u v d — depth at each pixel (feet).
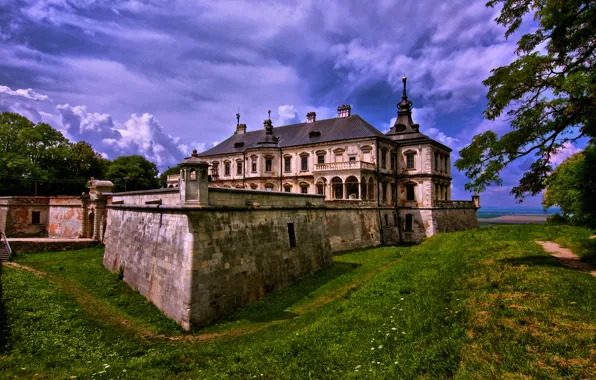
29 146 151.23
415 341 25.82
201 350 33.55
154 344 36.94
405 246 121.70
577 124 36.86
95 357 32.96
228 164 168.96
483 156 41.86
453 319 27.89
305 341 30.58
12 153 138.21
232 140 182.29
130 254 60.54
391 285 45.19
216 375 25.93
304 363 26.23
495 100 39.19
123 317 44.86
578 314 24.53
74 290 55.98
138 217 60.23
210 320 43.21
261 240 56.18
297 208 69.15
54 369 29.45
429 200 128.47
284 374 24.59
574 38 33.63
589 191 40.37
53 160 160.86
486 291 33.04
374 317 34.01
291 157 146.72
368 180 120.26
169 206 47.21
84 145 191.01
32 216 115.24
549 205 108.27
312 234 73.46
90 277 63.67
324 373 24.21
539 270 37.73
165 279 47.11
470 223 159.12
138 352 34.78
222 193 49.29
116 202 74.49
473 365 19.94
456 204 147.43
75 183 174.81
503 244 62.54
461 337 23.97
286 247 62.90
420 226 129.29
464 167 43.65
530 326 23.63
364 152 128.06
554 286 31.22
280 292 56.03
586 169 40.42
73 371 28.63
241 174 163.73
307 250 69.87
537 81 36.81
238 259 49.88
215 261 45.75
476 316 26.96
